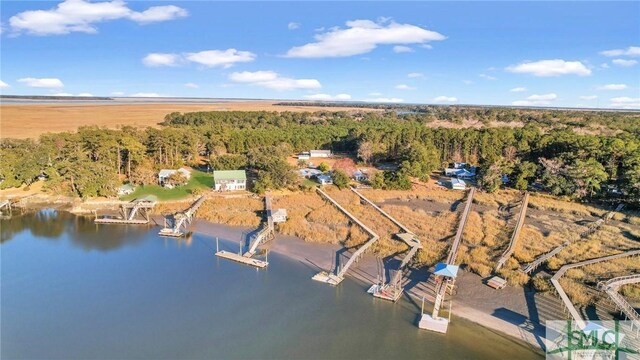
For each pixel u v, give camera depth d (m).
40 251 72.81
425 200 100.38
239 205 95.06
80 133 124.62
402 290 59.00
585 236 76.69
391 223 82.31
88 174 100.94
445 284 57.50
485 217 85.81
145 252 72.62
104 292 58.53
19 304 55.16
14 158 109.50
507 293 57.38
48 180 106.69
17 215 92.31
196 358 44.88
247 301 56.28
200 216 90.38
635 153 101.31
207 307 54.75
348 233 78.81
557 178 100.69
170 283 61.25
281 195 101.94
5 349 45.97
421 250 69.69
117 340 47.78
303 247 74.19
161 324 50.94
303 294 58.19
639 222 82.38
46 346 46.59
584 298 54.12
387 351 46.06
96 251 72.94
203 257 70.56
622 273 60.84
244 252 72.31
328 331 49.69
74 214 93.06
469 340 47.88
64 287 59.88
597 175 96.50
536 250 69.25
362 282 61.59
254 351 46.06
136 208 92.00
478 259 65.81
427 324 50.06
